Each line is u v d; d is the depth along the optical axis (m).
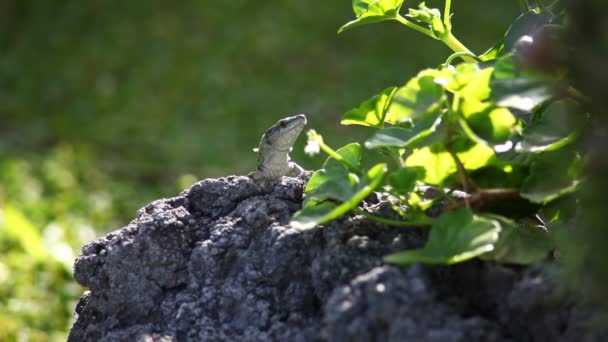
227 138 2.84
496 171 1.34
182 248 1.36
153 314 1.35
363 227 1.34
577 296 1.30
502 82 1.31
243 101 3.06
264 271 1.34
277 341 1.33
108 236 1.37
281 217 1.36
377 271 1.31
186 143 2.81
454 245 1.31
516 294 1.31
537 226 1.35
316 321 1.33
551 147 1.32
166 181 2.57
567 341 1.30
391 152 1.36
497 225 1.31
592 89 1.31
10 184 2.32
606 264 1.30
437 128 1.32
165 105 3.07
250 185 1.37
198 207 1.37
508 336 1.31
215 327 1.34
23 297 1.75
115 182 2.51
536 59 1.31
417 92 1.32
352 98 3.07
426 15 1.38
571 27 1.31
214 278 1.35
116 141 2.84
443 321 1.30
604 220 1.30
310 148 1.34
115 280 1.35
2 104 3.10
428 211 1.35
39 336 1.69
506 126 1.32
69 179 2.44
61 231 1.99
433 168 1.33
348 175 1.33
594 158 1.30
